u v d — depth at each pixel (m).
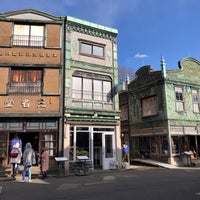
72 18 16.27
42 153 12.49
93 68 16.67
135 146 23.30
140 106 22.78
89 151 15.42
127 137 24.52
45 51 15.42
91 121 15.63
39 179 11.86
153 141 21.03
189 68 21.92
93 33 17.16
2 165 13.53
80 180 11.30
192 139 21.06
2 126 13.98
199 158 20.59
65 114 14.77
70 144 14.85
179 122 19.91
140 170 15.70
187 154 18.70
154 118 20.86
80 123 15.20
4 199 7.40
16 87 14.61
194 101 21.47
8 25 15.25
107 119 16.25
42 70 15.20
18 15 15.46
